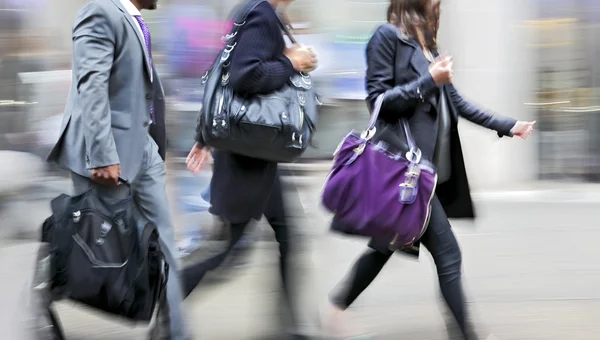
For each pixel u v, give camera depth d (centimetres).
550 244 671
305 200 748
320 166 870
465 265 602
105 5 348
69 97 363
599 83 931
